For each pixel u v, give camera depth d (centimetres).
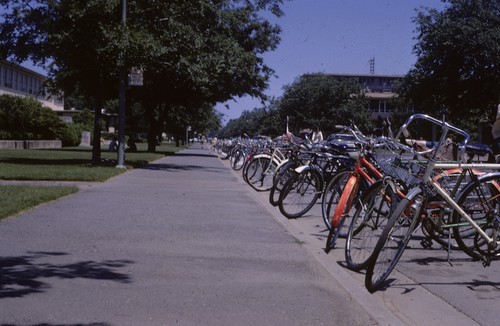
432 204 560
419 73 4031
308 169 895
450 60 3834
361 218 569
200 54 2036
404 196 552
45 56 1941
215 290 484
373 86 11956
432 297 501
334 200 770
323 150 923
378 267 501
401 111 6406
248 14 2791
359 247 567
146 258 589
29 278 497
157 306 435
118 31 1806
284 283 512
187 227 779
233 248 653
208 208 977
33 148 4150
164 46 1906
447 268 605
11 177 1401
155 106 4069
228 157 3055
